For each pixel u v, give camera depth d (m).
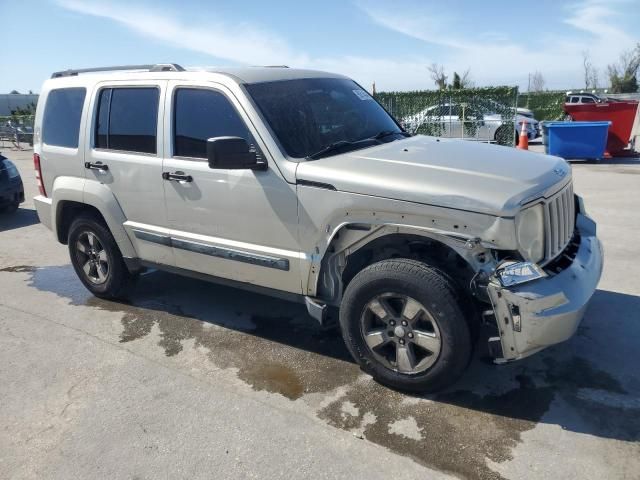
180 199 4.19
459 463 2.82
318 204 3.47
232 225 3.95
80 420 3.34
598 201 8.38
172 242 4.35
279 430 3.16
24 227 8.60
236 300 5.12
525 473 2.72
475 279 3.08
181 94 4.15
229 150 3.44
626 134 12.91
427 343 3.25
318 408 3.36
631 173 10.89
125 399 3.54
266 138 3.66
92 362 4.06
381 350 3.49
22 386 3.76
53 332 4.61
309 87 4.27
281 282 3.85
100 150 4.71
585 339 4.02
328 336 4.32
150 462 2.94
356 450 2.96
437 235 3.13
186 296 5.28
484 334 3.63
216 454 2.97
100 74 4.79
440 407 3.31
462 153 3.71
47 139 5.18
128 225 4.64
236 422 3.25
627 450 2.86
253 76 4.04
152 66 4.57
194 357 4.07
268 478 2.78
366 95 4.85
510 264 2.98
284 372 3.81
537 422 3.12
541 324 2.93
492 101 16.50
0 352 4.27
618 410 3.19
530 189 3.07
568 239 3.58
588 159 12.65
